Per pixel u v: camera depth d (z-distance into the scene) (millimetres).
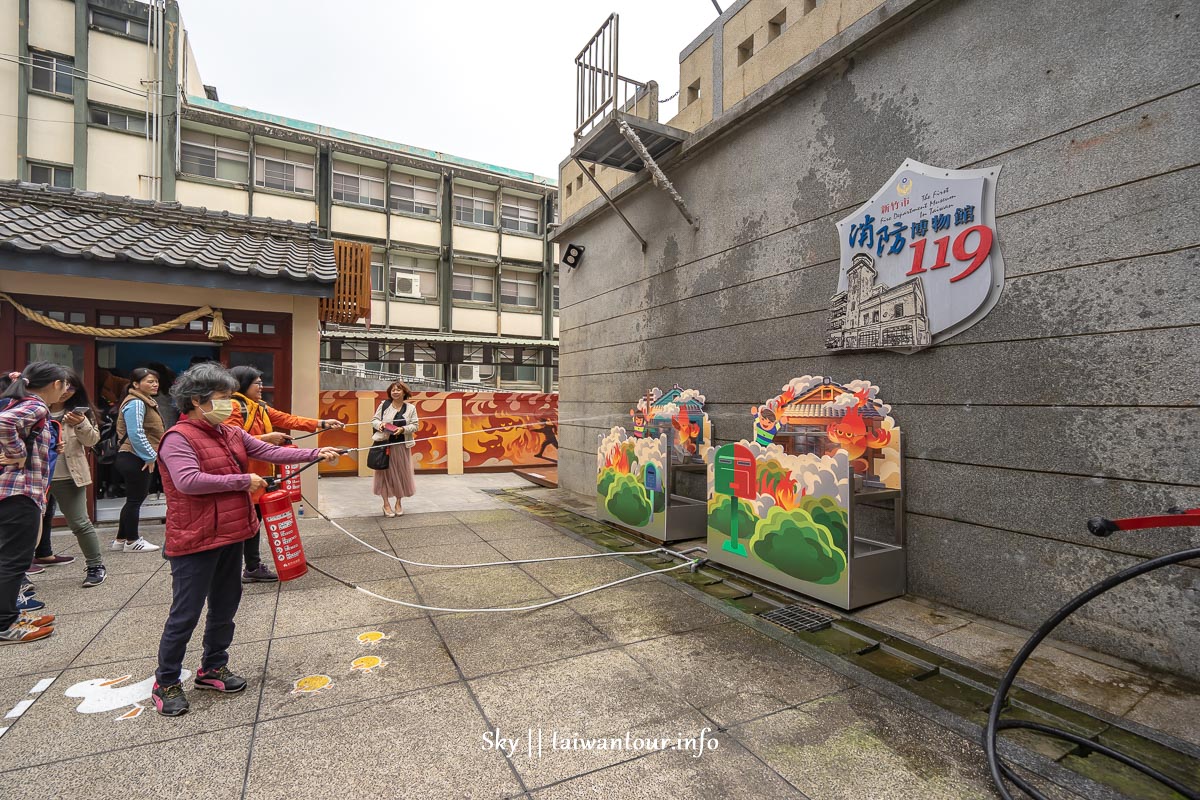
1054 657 2832
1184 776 1960
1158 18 2682
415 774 1977
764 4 4930
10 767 1992
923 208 3604
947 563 3547
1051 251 3057
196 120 15578
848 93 4137
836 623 3307
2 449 2934
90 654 2889
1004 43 3254
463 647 3018
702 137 5379
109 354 6273
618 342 7141
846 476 3414
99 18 14117
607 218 7418
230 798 1846
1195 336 2564
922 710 2393
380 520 6320
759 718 2344
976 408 3396
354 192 18406
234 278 5609
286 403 6344
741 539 4191
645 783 1938
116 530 5473
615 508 5809
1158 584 2684
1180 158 2615
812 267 4422
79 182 13711
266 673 2721
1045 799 1813
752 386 5000
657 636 3162
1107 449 2848
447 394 11078
